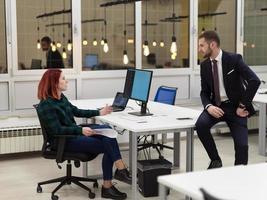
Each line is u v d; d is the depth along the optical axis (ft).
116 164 13.70
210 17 23.66
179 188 6.88
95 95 21.08
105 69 21.30
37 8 19.67
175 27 22.82
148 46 22.15
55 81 13.37
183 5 22.95
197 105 23.32
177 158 17.20
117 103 16.03
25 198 13.91
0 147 18.66
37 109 13.29
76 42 20.42
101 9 21.01
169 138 21.63
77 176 15.64
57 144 13.33
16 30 19.21
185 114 14.84
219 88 13.42
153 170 13.78
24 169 17.42
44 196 14.11
